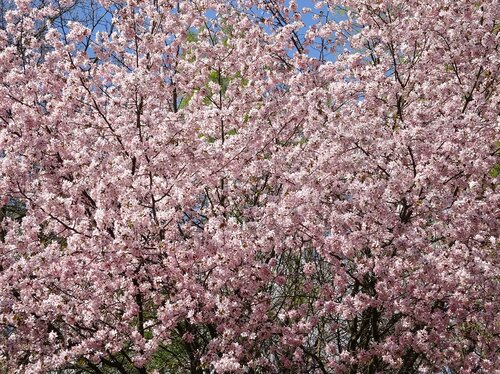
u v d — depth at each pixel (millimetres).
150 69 9211
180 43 9828
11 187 7152
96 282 7160
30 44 8898
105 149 7945
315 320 8023
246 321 7914
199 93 9750
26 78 8242
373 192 7281
